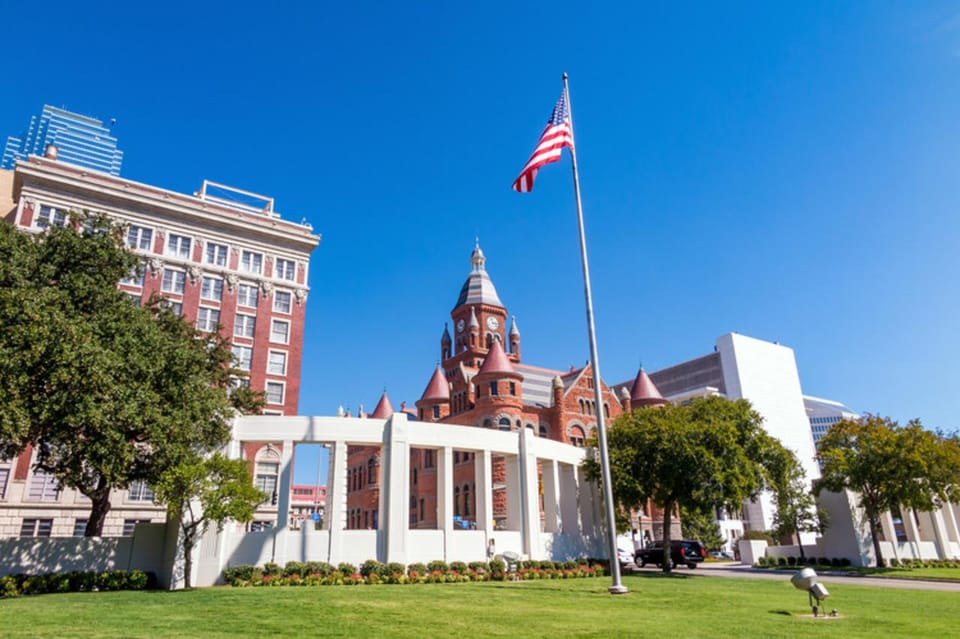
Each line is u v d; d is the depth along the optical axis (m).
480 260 89.19
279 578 29.17
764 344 140.88
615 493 38.56
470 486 61.53
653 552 46.53
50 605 18.95
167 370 28.39
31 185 54.72
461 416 68.00
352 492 82.12
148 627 14.18
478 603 19.80
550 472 41.75
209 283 61.72
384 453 34.50
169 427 26.86
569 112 27.44
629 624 15.02
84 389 23.81
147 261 58.28
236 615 16.55
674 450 36.72
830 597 22.23
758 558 49.94
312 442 34.00
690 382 144.38
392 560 32.22
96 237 29.92
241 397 39.84
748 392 132.88
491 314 85.44
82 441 25.41
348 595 22.42
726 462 37.00
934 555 52.94
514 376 65.06
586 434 68.50
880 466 41.19
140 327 27.88
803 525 46.72
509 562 33.97
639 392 77.31
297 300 66.06
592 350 24.77
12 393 22.19
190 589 25.98
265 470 55.00
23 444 26.94
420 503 67.69
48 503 47.84
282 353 63.53
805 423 140.25
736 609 18.47
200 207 62.06
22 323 22.97
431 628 14.37
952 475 41.44
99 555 29.77
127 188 59.28
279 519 31.97
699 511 39.38
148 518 51.09
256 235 65.31
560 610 17.98
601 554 42.62
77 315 25.92
